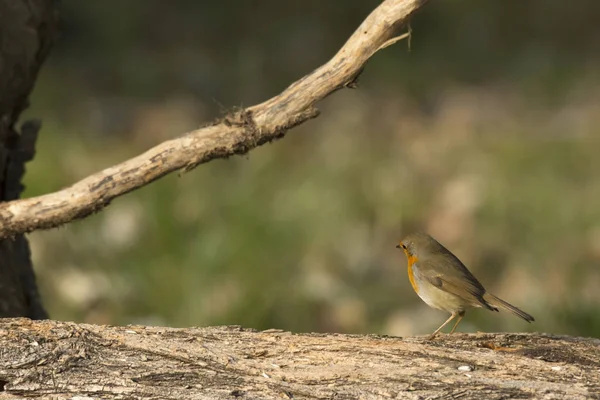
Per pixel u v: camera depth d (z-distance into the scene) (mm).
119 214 13070
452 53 22297
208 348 5574
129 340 5570
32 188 13812
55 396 5332
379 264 12984
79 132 17281
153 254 12109
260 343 5645
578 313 11242
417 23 23359
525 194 14938
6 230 6059
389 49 21828
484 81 21094
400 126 18438
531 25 23781
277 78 21047
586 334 11062
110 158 16172
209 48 22891
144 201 13117
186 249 11969
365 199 14508
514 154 16625
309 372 5445
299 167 15531
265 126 5875
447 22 23547
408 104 19625
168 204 12719
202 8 24453
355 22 23953
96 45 22359
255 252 12031
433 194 15156
